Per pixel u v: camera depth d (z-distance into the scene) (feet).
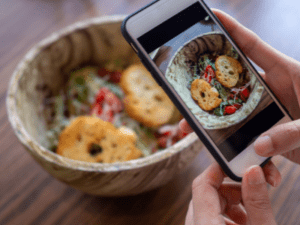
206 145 0.86
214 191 0.91
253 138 0.90
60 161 0.88
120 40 1.24
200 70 0.89
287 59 1.01
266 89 0.92
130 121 1.21
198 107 0.87
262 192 0.84
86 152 1.08
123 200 1.14
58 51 1.16
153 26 0.86
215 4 1.50
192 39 0.88
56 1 1.53
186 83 0.87
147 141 1.19
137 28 0.85
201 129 0.86
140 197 1.15
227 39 0.91
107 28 1.18
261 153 0.86
